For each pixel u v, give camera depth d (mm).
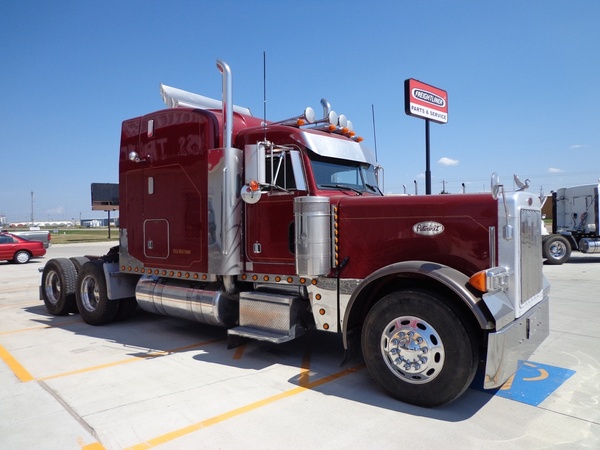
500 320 3656
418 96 12547
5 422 3676
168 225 6082
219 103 7160
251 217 5348
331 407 3947
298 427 3566
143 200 6418
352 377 4730
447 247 4215
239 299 5406
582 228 15695
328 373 4859
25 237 23734
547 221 30438
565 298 9094
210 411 3859
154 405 3988
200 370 4957
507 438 3389
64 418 3736
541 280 4805
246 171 4812
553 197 16781
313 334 6520
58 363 5234
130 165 6613
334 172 5379
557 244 15586
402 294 4023
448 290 4055
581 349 5633
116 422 3656
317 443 3316
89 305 7344
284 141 5188
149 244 6355
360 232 4633
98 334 6652
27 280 14047
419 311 3916
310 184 4984
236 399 4121
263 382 4574
